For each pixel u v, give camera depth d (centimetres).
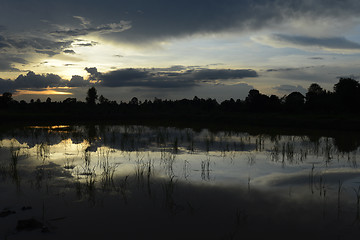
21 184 855
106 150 1518
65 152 1444
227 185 861
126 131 2598
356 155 1379
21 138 2041
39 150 1502
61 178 927
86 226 571
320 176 977
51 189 807
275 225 583
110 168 1070
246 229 564
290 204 704
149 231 552
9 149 1535
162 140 1930
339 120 2950
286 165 1155
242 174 1001
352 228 572
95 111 4922
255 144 1767
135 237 529
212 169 1073
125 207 673
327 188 840
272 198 746
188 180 912
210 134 2388
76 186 837
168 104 6756
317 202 719
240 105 6028
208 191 800
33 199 725
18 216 613
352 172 1038
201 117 4191
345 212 654
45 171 1023
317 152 1464
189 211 652
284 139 2042
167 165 1139
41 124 3506
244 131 2681
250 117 3803
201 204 697
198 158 1303
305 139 2041
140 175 970
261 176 973
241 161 1236
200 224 584
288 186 858
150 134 2347
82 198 734
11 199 723
